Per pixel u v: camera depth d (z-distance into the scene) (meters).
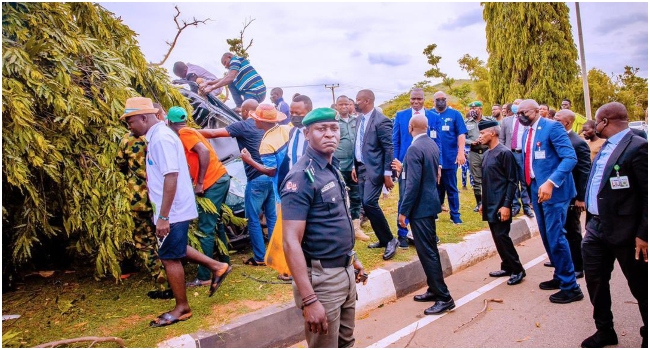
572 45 20.59
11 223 4.53
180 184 3.87
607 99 26.52
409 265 5.25
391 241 5.54
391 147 5.56
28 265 5.09
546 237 4.92
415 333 4.05
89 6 5.05
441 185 7.36
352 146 6.25
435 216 4.43
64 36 4.58
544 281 5.28
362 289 4.59
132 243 4.52
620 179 3.41
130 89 4.86
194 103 6.39
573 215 5.32
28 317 3.98
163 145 3.79
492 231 5.31
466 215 7.91
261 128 5.07
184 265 5.35
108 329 3.73
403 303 4.80
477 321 4.26
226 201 5.75
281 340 3.85
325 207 2.67
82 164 4.52
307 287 2.51
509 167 5.04
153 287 4.67
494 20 21.52
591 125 6.82
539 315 4.34
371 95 5.88
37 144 4.09
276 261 2.87
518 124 6.76
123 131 4.68
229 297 4.31
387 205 8.92
